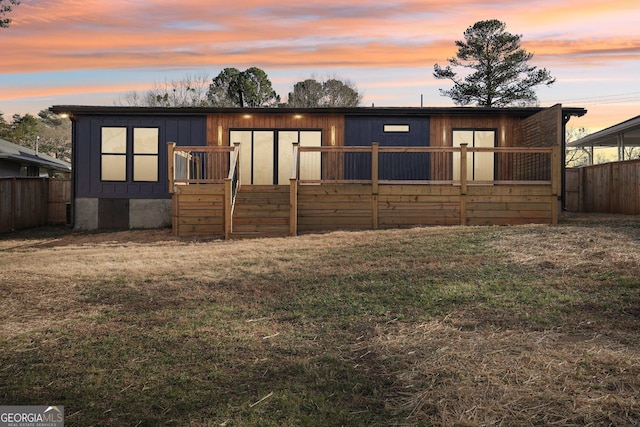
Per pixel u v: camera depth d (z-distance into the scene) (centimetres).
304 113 1415
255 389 321
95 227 1432
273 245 891
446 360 356
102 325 455
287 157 1442
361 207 1138
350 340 411
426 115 1416
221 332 434
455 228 970
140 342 410
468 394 303
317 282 604
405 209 1136
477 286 554
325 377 337
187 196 1138
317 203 1141
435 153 1398
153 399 309
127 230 1351
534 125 1299
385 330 432
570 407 283
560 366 338
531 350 370
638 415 273
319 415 286
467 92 3198
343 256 746
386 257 720
